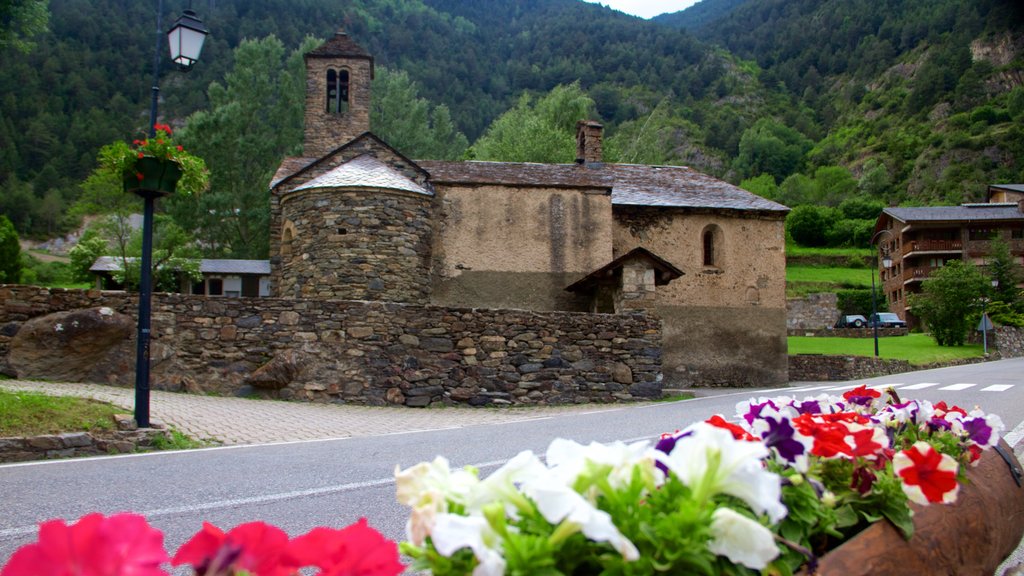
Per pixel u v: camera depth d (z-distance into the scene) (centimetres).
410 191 1891
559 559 168
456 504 181
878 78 14375
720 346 2216
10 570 126
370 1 12312
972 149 10706
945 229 6047
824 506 236
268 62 5138
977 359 3675
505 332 1494
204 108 8731
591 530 159
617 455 186
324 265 1816
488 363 1474
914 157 11194
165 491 647
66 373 1296
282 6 10594
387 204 1856
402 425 1145
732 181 11488
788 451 250
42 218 7894
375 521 548
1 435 835
